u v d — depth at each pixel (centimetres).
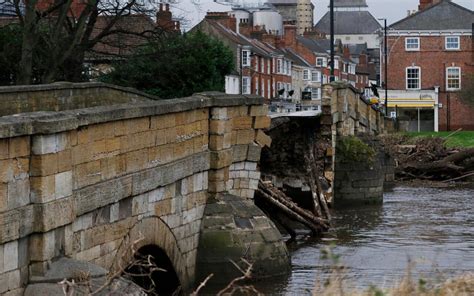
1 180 1602
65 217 1780
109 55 5994
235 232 2661
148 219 2241
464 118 12044
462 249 3375
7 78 5531
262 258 2672
